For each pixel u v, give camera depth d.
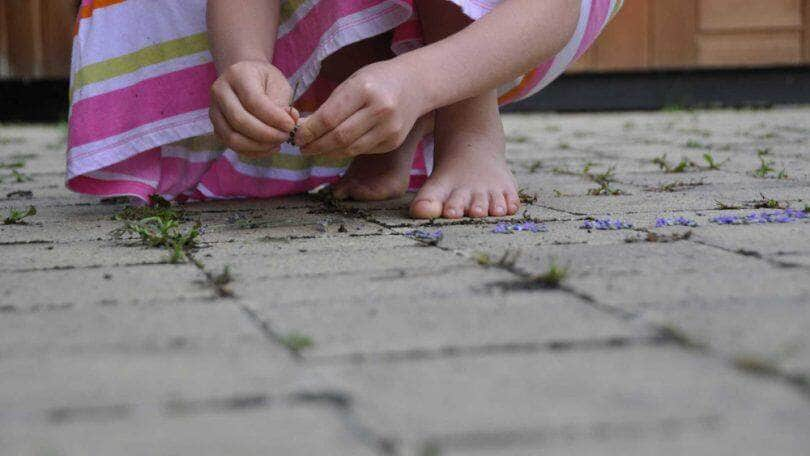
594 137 2.37
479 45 1.29
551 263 1.16
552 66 1.46
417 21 1.39
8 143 2.48
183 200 1.50
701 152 1.92
